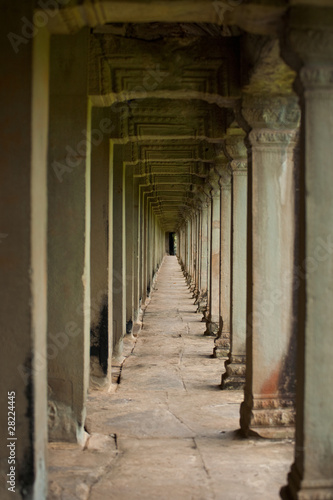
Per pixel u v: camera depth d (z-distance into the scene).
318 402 3.35
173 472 4.33
